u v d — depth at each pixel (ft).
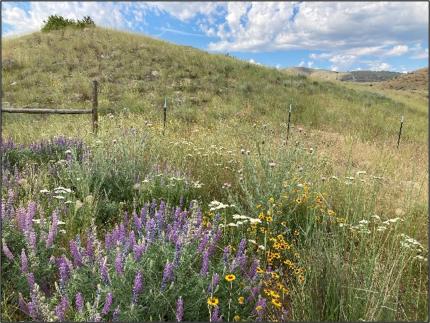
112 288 8.05
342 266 9.48
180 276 8.34
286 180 14.16
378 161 23.00
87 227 11.75
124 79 51.24
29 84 46.98
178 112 39.68
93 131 22.88
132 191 15.29
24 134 24.44
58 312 7.50
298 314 8.48
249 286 8.57
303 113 46.14
